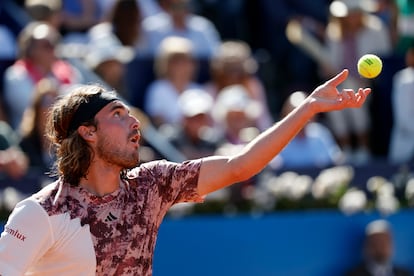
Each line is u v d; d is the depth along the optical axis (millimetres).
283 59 29297
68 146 10477
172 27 26516
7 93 22625
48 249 10258
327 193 22922
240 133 23219
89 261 10258
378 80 27531
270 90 28531
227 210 21875
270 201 22312
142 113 24219
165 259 20984
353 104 10633
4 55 25000
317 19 29750
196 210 21594
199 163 10945
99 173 10453
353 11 27500
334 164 23922
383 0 29031
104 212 10352
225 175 10867
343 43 27734
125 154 10445
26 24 25531
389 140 27359
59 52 24031
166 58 24531
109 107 10523
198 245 21297
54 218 10203
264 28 29797
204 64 26297
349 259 22828
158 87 24359
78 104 10516
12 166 20172
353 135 27281
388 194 23812
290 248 22234
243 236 21734
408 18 29047
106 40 25203
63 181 10453
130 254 10414
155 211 10711
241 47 25906
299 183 22781
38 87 20812
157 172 10852
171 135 22656
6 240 10164
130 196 10555
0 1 25969
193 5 29500
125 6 25391
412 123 26562
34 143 20734
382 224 22797
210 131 22875
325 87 10742
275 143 10742
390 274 22688
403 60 27359
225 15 29656
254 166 10828
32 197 10336
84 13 26875
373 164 24406
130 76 24891
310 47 28719
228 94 23984
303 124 10742
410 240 23281
